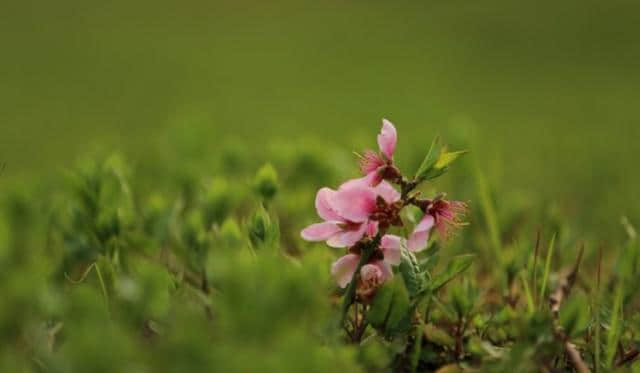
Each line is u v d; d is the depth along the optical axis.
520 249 4.47
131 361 2.54
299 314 2.71
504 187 9.11
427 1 33.56
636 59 25.97
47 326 3.06
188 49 28.45
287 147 6.60
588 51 26.84
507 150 12.66
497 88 22.50
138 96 21.86
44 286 2.86
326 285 3.31
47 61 26.06
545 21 29.88
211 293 3.64
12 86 22.67
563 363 3.34
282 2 35.47
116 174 4.58
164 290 2.96
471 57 26.67
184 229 4.34
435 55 27.11
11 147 15.70
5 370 2.73
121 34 30.17
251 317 2.65
